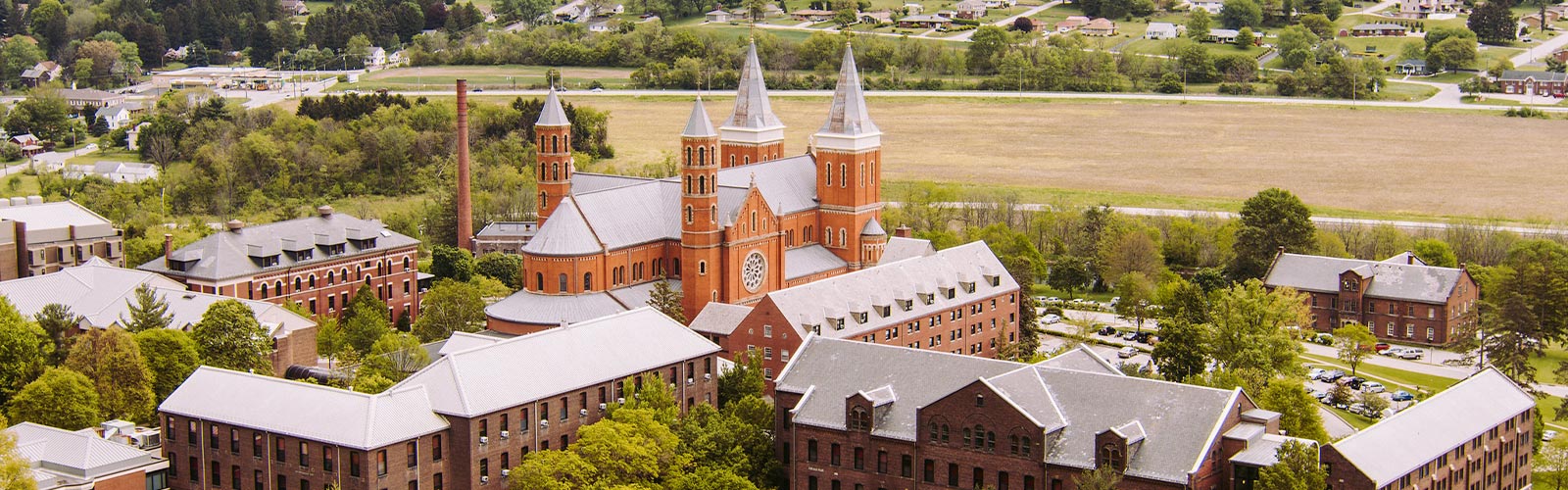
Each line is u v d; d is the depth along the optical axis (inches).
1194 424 7052.2
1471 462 7628.0
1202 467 6879.9
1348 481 6870.1
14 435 7042.3
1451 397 7760.8
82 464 7190.0
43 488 7052.2
